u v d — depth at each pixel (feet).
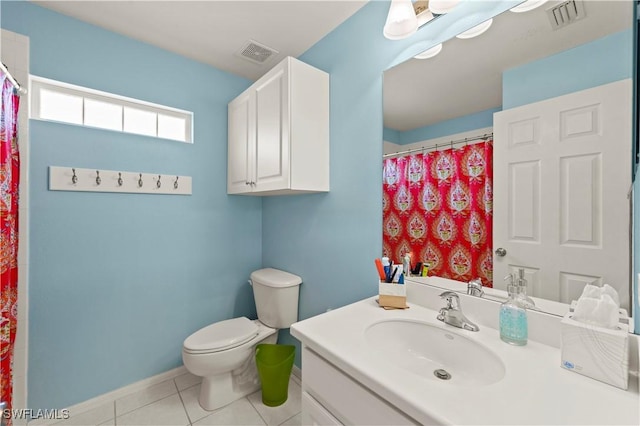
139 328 5.89
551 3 2.94
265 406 5.42
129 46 5.74
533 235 3.01
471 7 3.54
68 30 5.09
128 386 5.74
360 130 4.92
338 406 2.70
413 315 3.64
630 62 2.46
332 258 5.48
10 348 4.06
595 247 2.62
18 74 4.59
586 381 2.21
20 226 4.61
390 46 4.46
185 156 6.45
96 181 5.32
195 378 6.31
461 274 3.60
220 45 6.04
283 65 5.07
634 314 2.41
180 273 6.42
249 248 7.52
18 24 4.64
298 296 6.25
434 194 3.92
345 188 5.20
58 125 4.98
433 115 3.93
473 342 2.96
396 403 2.10
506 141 3.24
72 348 5.16
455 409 1.90
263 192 6.00
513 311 2.87
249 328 5.80
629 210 2.45
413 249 4.15
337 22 5.30
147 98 5.94
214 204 6.92
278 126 5.17
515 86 3.17
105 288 5.49
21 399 4.66
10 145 3.86
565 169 2.80
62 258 5.05
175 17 5.16
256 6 4.89
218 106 6.97
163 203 6.17
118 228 5.62
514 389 2.11
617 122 2.52
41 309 4.86
